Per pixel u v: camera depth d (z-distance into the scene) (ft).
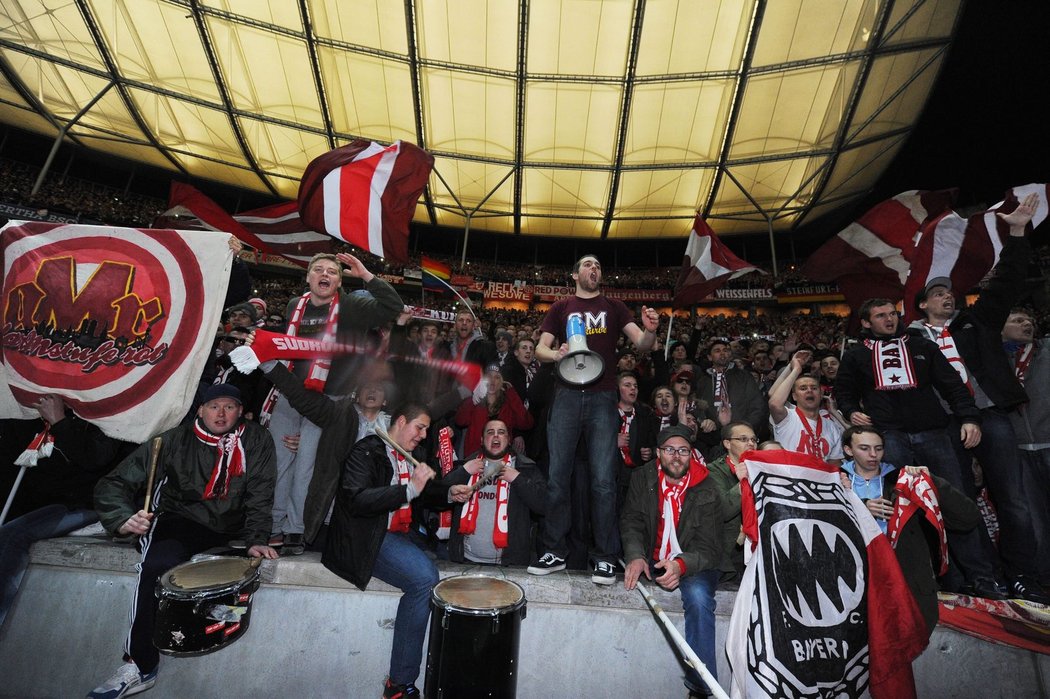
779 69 56.95
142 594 8.64
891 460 10.55
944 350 11.31
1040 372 11.39
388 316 11.48
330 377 11.13
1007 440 10.55
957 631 9.75
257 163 75.36
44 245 9.70
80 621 9.87
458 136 68.74
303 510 10.67
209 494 9.47
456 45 57.52
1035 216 13.88
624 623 10.07
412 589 9.15
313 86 62.80
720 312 93.20
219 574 8.16
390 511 8.87
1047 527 10.66
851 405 11.57
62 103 66.39
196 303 9.70
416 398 14.89
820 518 8.87
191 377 9.39
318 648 9.95
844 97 59.26
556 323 11.24
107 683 8.24
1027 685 9.56
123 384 9.28
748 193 74.74
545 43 57.06
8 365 9.26
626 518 10.74
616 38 56.24
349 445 10.43
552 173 74.90
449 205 83.76
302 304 11.57
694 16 53.67
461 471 11.25
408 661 8.96
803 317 79.05
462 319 18.62
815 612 8.39
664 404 14.52
